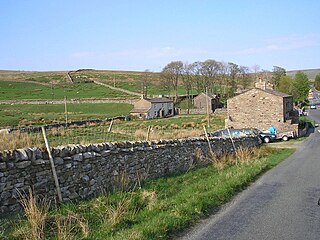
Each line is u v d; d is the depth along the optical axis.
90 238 7.29
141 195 10.85
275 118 48.31
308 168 19.22
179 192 12.09
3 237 6.84
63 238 7.02
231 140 24.62
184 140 17.69
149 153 14.36
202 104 96.75
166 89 121.56
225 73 110.81
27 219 7.80
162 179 14.02
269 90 51.72
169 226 8.26
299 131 47.72
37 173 8.91
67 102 99.06
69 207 9.02
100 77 178.62
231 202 11.20
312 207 10.56
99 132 27.38
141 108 88.19
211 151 20.42
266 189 13.29
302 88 96.75
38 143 15.12
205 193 11.41
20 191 8.38
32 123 54.84
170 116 88.56
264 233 8.14
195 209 9.67
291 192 12.74
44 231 7.43
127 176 12.62
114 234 7.60
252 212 9.98
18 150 8.57
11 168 8.22
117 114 83.06
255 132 37.53
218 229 8.43
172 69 114.38
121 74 194.38
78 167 10.32
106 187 11.47
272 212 9.98
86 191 10.52
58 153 9.66
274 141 42.16
